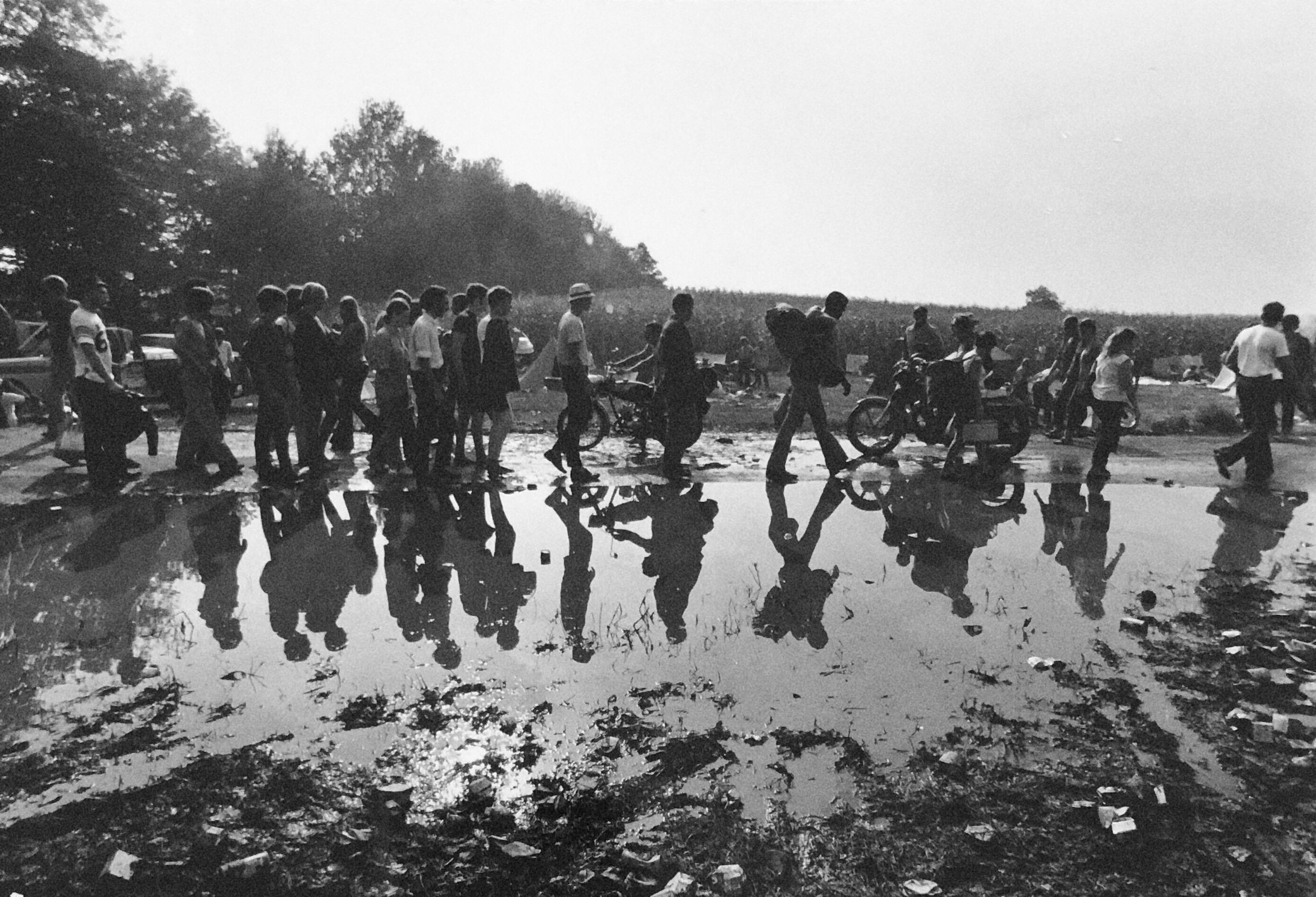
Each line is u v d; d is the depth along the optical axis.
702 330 29.11
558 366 9.38
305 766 3.37
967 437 9.73
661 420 10.82
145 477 9.10
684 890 2.62
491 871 2.78
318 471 9.30
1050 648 4.60
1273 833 2.99
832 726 3.71
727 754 3.47
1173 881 2.73
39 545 6.51
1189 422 14.82
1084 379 12.36
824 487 9.16
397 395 9.23
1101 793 3.19
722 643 4.66
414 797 3.17
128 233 36.50
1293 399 13.86
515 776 3.32
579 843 2.91
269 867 2.76
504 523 7.41
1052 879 2.74
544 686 4.11
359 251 77.00
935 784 3.26
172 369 13.56
